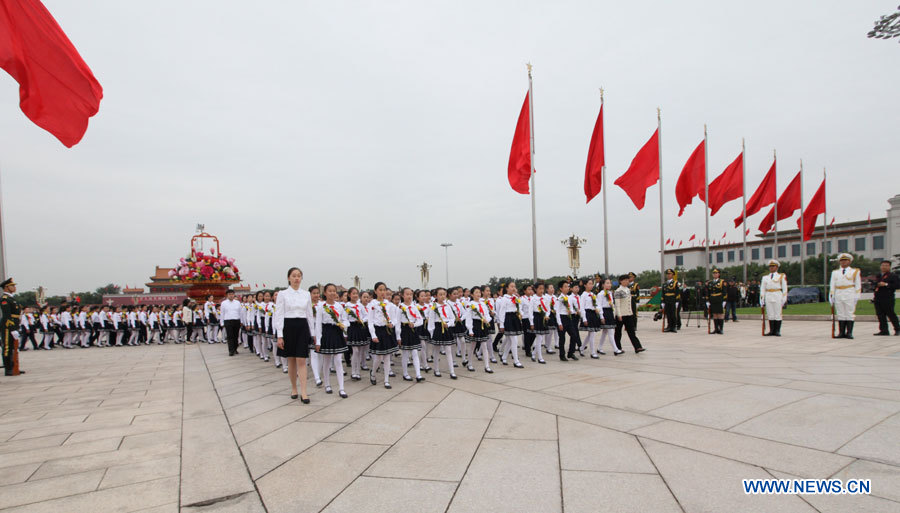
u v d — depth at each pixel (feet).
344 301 34.65
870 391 19.63
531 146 49.37
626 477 12.13
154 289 194.80
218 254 73.36
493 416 18.78
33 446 16.81
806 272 143.54
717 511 10.16
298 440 16.79
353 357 30.68
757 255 168.55
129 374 35.91
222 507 11.48
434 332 29.27
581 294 36.58
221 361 43.91
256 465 14.37
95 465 14.69
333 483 12.69
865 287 110.32
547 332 34.86
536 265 48.91
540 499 11.12
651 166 55.47
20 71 25.55
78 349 65.31
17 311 36.94
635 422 16.85
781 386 21.20
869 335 39.86
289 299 23.77
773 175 76.02
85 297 201.16
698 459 13.08
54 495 12.37
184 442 17.04
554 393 22.49
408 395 24.16
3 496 12.34
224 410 22.30
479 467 13.32
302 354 23.58
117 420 20.68
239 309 50.37
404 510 10.88
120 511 11.37
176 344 68.95
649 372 26.91
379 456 14.67
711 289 48.14
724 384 22.21
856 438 14.06
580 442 15.02
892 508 9.95
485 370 30.71
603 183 53.57
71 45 27.27
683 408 18.29
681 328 56.24
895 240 132.77
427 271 150.20
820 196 86.89
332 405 22.53
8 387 30.55
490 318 37.65
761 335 44.14
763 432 14.97
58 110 26.99
